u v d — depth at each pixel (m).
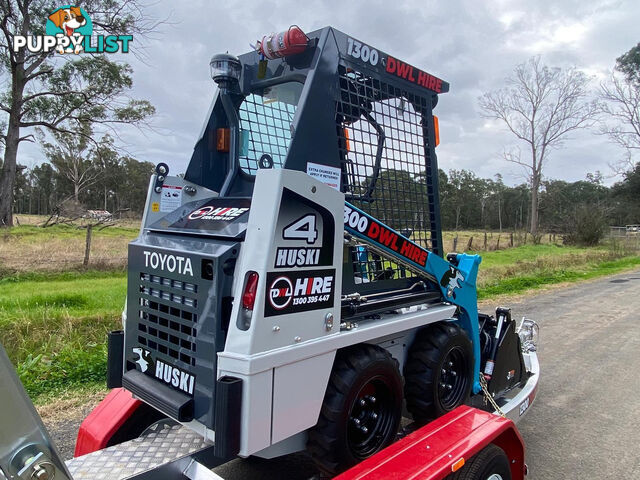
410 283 2.93
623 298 11.35
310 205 2.00
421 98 3.06
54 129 28.06
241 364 1.79
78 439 2.62
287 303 1.93
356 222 2.42
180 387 2.11
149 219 2.53
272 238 1.83
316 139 2.31
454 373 3.16
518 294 11.82
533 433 4.08
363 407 2.46
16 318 6.25
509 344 3.78
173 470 2.14
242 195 2.74
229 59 2.72
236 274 1.95
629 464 3.57
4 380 1.36
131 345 2.44
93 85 26.97
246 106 2.86
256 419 1.82
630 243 29.67
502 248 26.16
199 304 2.00
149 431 2.48
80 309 7.27
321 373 2.10
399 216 2.89
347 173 2.53
